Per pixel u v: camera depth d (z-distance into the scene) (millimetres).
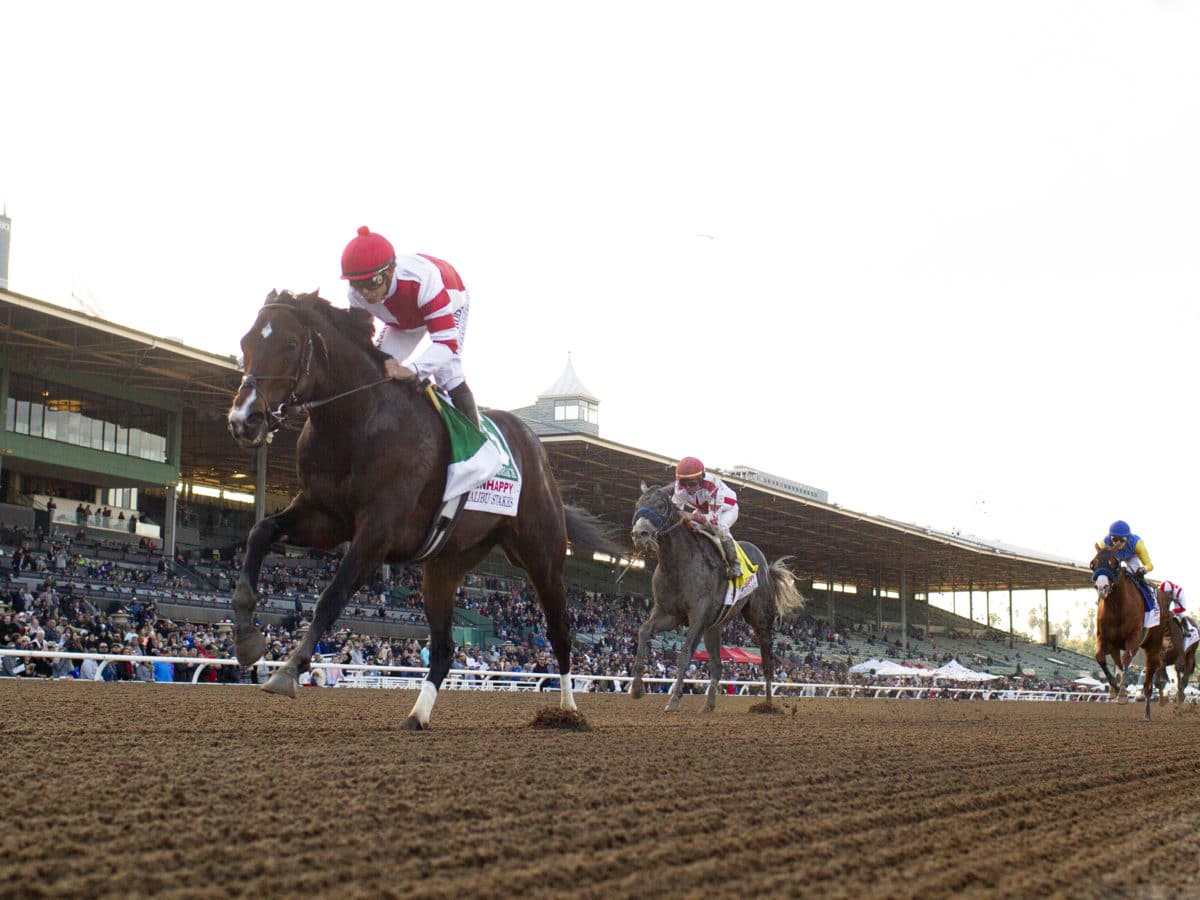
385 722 7633
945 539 56125
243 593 6367
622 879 3029
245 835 3268
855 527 51938
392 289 6918
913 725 11266
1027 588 79875
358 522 6668
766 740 7469
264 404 6355
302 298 6652
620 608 46031
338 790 4082
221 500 53156
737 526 52250
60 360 32188
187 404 37594
